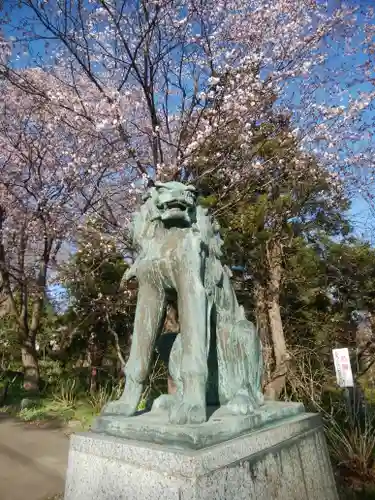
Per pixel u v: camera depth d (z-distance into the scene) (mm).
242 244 7219
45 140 8977
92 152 7949
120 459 1917
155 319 2434
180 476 1680
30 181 9148
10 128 9305
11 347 11594
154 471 1767
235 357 2564
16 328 11648
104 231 8078
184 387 2143
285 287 7734
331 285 8352
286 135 7516
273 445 2143
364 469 4477
